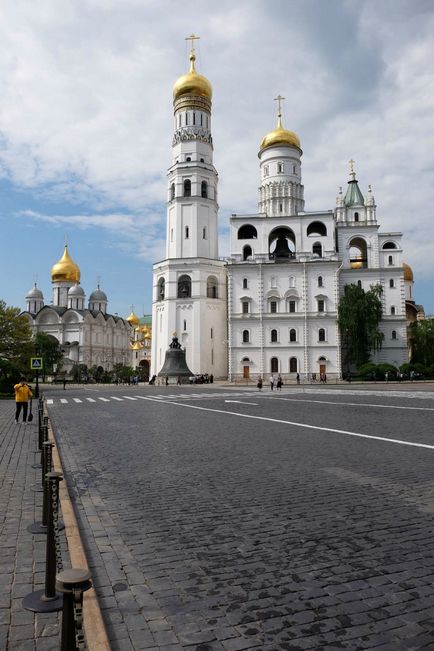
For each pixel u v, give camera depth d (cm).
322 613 472
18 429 2061
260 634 440
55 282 11925
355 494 881
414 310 10256
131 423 2138
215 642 429
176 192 8194
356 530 695
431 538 657
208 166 8275
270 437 1581
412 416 2123
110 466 1193
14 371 5028
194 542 666
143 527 734
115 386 7450
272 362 7556
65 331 11294
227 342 8075
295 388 5397
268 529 708
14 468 1226
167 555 624
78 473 1123
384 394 3822
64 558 627
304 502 838
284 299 7625
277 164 8450
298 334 7556
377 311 7338
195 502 859
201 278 7856
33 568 605
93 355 11419
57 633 458
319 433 1645
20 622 478
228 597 508
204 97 8375
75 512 818
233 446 1427
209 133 8431
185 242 8075
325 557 602
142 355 14938
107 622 467
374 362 7675
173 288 7906
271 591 518
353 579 541
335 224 8138
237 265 7712
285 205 8288
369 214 8194
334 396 3734
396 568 566
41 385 8212
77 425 2116
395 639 428
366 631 441
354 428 1756
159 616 476
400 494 874
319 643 423
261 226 7975
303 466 1123
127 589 533
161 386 6850
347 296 7412
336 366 7419
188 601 503
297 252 7819
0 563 620
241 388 5703
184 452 1351
